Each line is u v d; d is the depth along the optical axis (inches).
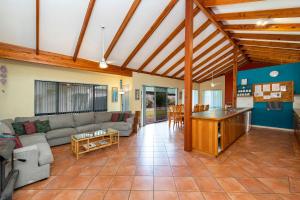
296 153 136.7
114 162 119.2
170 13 151.6
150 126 266.2
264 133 213.2
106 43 171.0
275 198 76.6
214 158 126.0
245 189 84.1
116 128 193.5
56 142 158.2
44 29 133.7
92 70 194.7
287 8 114.1
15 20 120.4
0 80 153.6
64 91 205.2
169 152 140.2
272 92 239.5
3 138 88.9
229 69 369.7
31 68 175.0
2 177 67.6
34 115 177.8
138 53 207.2
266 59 299.7
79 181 92.7
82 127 180.2
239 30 170.6
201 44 209.2
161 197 77.9
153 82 289.9
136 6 131.0
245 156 130.2
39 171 91.9
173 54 229.1
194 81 407.8
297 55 219.3
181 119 254.5
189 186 87.1
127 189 84.7
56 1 114.8
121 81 270.1
